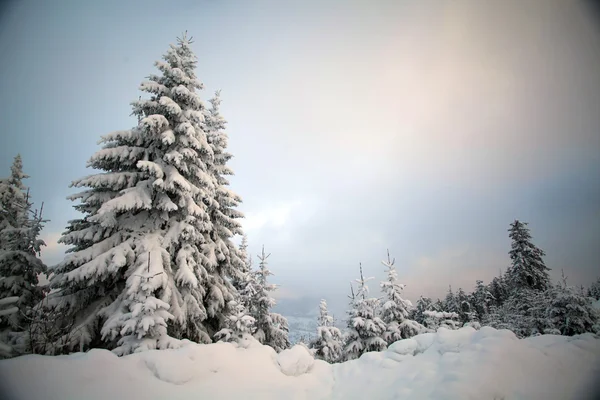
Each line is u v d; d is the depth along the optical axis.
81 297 10.50
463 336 7.27
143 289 8.66
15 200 16.02
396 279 19.72
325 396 6.87
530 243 30.44
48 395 5.11
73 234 10.59
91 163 11.19
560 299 17.84
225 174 16.84
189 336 11.65
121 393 5.59
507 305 28.06
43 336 8.41
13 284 12.14
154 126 11.45
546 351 6.10
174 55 12.84
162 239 11.20
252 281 19.03
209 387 6.45
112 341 9.30
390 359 7.44
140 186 11.26
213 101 17.67
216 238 14.96
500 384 5.03
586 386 5.12
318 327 18.50
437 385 5.28
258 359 8.22
